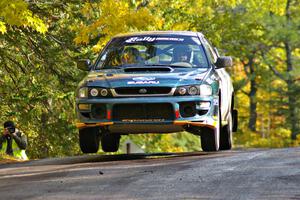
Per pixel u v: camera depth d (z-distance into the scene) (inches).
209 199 668.7
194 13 3309.5
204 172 853.2
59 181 826.2
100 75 1205.7
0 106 2096.5
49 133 2218.3
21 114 2122.3
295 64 5162.4
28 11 1456.7
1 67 2087.8
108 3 1740.9
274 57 5649.6
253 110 5994.1
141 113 1161.4
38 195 721.0
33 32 1935.3
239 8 4739.2
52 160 1224.2
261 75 5546.3
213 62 1296.8
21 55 2075.5
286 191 700.7
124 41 1314.0
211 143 1215.6
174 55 1270.9
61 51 2078.0
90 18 2009.1
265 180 770.8
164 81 1166.3
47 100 2172.7
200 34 1341.0
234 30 3759.8
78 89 1200.2
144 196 693.9
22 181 854.5
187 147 3745.1
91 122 1178.0
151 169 911.0
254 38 3917.3
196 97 1167.0
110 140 1440.7
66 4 1936.5
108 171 910.4
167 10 2893.7
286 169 847.7
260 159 966.4
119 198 686.5
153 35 1321.4
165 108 1162.0
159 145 3560.5
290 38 4896.7
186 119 1164.5
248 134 5285.4
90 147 1229.7
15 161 1286.9
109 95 1167.6
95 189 749.3
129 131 1203.2
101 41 1946.4
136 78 1174.3
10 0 1427.2
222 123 1322.6
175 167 922.1
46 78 2124.8
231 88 1497.3
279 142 5113.2
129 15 1742.1
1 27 1462.8
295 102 5118.1
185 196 687.7
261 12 4795.8
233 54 4045.3
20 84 2094.0
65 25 2106.3
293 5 5108.3
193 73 1206.9
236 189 720.3
